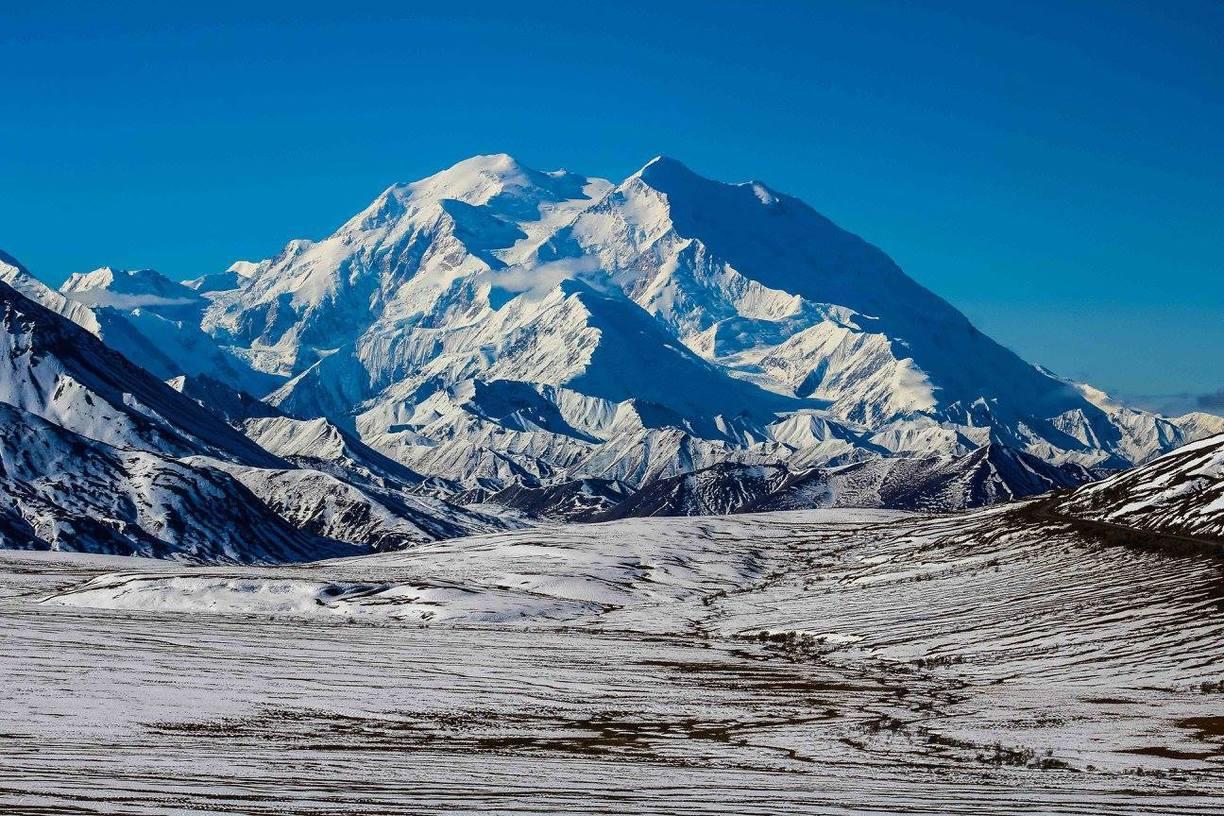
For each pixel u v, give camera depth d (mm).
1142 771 132125
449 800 107562
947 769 132750
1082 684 193250
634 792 114125
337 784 114750
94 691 174125
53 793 105188
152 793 106500
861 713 173500
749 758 139625
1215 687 183750
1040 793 118062
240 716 160750
